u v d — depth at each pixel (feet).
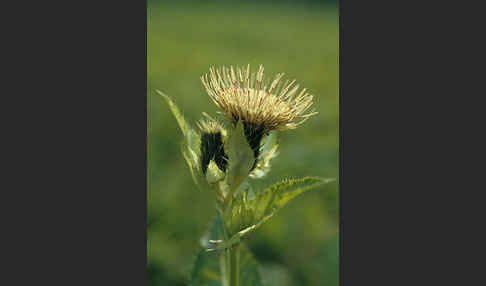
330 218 20.48
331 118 29.68
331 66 42.09
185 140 12.12
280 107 11.94
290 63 42.09
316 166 23.84
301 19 72.95
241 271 15.53
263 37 55.57
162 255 16.87
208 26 59.88
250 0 86.69
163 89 31.22
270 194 11.30
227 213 11.75
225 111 12.13
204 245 15.58
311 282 17.11
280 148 24.39
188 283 15.20
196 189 20.68
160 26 56.24
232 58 42.34
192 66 38.11
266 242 18.31
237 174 11.60
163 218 18.79
